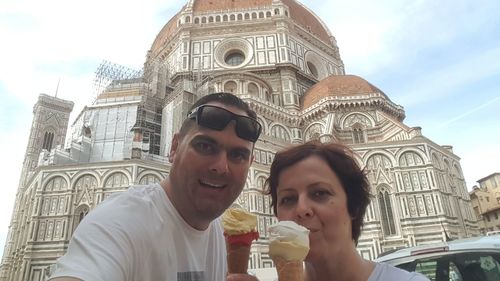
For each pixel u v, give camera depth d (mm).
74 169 45875
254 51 71625
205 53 71188
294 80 69562
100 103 60531
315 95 65250
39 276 39781
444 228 45469
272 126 59062
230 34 73375
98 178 45062
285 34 72938
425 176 49125
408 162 50406
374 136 57281
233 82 61594
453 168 55156
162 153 56125
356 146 51719
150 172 46312
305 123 62938
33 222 42531
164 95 65625
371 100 60031
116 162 45906
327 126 55844
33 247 41219
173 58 73938
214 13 76062
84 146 52812
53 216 43125
